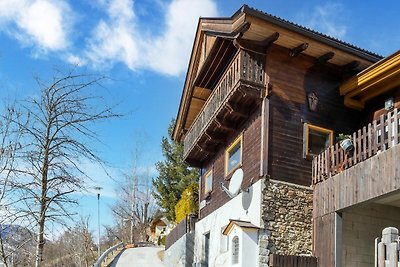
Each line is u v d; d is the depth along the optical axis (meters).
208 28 11.98
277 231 9.88
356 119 11.54
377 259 6.25
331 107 11.29
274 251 9.72
